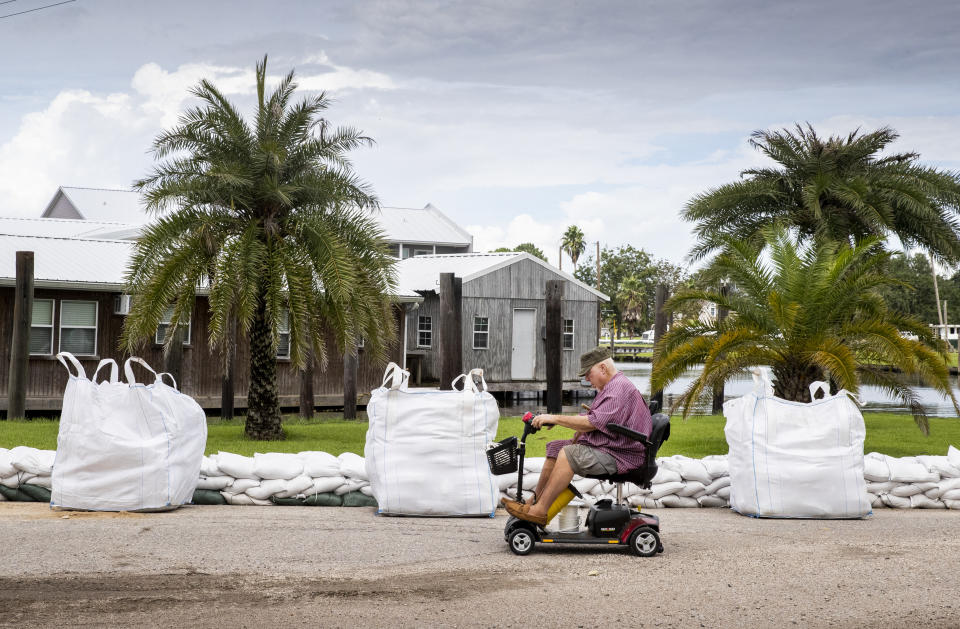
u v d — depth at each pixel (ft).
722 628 15.90
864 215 56.34
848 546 22.59
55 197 143.02
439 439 25.99
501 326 98.68
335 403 76.02
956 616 16.72
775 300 40.70
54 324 64.85
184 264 41.65
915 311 265.75
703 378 40.96
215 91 44.16
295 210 45.29
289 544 21.79
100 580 18.22
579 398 100.01
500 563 20.44
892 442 45.85
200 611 16.37
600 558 21.04
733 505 27.66
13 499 26.76
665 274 285.43
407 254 157.89
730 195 59.31
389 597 17.49
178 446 25.98
